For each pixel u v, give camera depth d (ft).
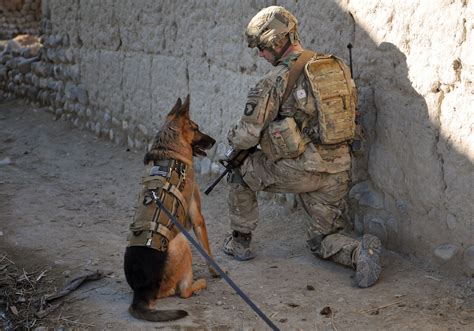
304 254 16.43
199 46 22.47
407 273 14.74
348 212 17.13
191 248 17.22
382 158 15.78
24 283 15.40
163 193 13.85
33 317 14.03
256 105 14.33
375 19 15.38
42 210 20.57
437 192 14.32
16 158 27.04
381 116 15.64
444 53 13.67
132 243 13.50
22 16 51.03
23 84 35.47
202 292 14.55
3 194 22.15
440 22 13.67
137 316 13.09
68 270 15.94
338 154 14.70
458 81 13.51
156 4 24.49
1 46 40.91
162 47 24.58
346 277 14.92
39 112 33.50
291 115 14.35
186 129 14.89
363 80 16.08
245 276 15.34
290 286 14.66
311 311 13.48
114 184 23.27
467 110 13.38
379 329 12.59
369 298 13.82
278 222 18.66
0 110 34.58
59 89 32.37
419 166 14.66
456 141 13.71
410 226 15.20
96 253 17.01
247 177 15.37
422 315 12.94
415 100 14.56
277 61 14.73
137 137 26.94
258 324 13.07
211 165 22.53
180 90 23.90
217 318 13.34
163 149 14.49
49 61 33.32
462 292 13.66
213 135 22.48
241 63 20.43
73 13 30.55
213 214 19.83
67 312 13.97
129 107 27.25
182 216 14.10
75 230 18.84
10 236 18.22
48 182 23.66
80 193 22.39
